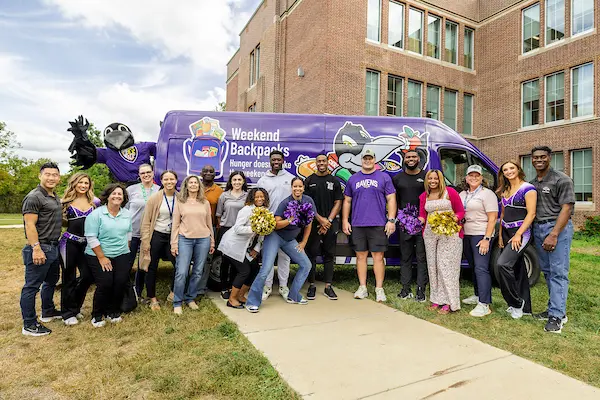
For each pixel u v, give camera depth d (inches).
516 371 125.0
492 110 737.0
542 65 657.0
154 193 187.2
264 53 805.2
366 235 211.8
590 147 590.6
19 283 236.8
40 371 124.1
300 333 157.6
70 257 163.8
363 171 211.3
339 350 140.5
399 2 686.5
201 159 232.4
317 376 120.3
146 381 118.0
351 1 633.6
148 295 186.9
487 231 181.9
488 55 746.2
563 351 142.6
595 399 108.1
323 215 208.7
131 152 247.6
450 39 744.3
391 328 165.0
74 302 168.1
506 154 708.7
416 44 708.0
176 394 109.7
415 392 111.0
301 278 198.7
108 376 120.1
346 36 628.1
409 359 133.3
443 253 186.5
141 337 153.1
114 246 164.1
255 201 183.9
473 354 138.1
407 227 196.1
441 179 185.8
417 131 244.1
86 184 167.9
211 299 208.4
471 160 247.1
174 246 178.4
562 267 165.0
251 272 201.5
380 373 122.7
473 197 188.2
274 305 199.8
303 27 681.6
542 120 658.8
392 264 243.8
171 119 236.4
